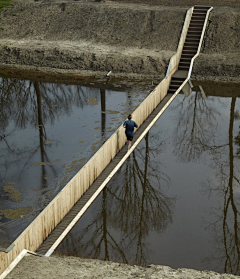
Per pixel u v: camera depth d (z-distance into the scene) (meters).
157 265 10.62
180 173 16.34
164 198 14.55
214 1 37.34
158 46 31.69
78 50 31.86
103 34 33.81
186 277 9.75
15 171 16.50
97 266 10.27
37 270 9.71
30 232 10.91
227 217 13.41
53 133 20.33
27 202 14.26
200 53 30.72
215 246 11.90
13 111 23.67
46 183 15.53
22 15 37.19
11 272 9.62
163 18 33.72
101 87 27.38
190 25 32.75
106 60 30.53
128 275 9.66
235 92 26.28
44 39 34.56
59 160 17.42
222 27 32.00
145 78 29.08
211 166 16.98
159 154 17.95
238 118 22.28
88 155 17.84
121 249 11.69
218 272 10.68
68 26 35.28
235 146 18.88
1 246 11.87
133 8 35.59
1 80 29.23
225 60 29.22
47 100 25.25
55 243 11.67
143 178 15.84
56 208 12.35
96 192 14.47
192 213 13.63
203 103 24.38
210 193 14.89
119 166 16.41
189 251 11.64
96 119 21.92
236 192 14.95
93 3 37.53
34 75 30.34
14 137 19.98
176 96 25.53
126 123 17.22
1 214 13.51
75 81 28.80
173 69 28.48
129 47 32.06
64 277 9.38
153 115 21.95
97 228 12.73
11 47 32.97
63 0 38.94
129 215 13.51
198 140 19.47
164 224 13.05
